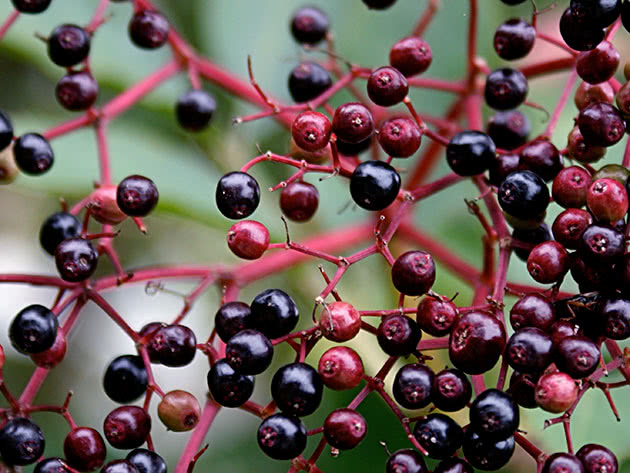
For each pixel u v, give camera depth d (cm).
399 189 36
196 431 37
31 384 37
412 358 41
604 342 36
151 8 41
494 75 38
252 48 44
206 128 42
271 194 43
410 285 35
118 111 41
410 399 35
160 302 44
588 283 35
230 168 43
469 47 40
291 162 36
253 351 35
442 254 41
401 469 35
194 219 42
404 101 37
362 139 36
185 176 42
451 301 36
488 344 35
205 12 44
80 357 44
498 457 35
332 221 43
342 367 35
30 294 44
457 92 41
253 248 36
